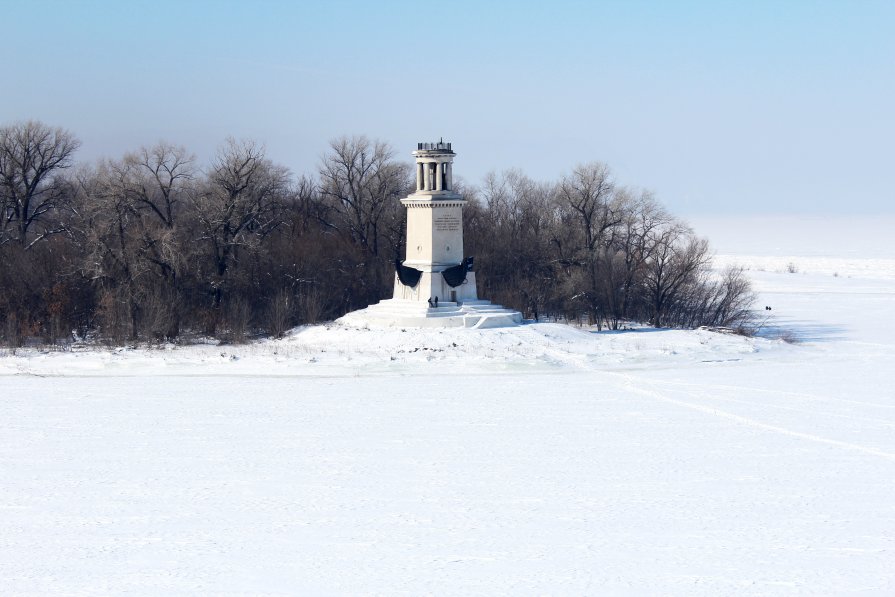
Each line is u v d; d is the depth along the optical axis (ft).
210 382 378.12
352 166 645.51
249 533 208.23
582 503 227.81
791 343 493.36
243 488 239.30
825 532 208.64
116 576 185.88
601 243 593.01
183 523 214.69
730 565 190.70
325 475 250.37
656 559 193.98
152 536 206.80
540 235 618.03
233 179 517.96
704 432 295.48
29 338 479.82
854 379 386.52
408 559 193.98
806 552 197.47
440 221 474.90
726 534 207.51
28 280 492.95
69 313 484.33
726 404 336.08
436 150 474.49
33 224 623.36
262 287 517.96
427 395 351.05
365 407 330.54
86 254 499.92
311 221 619.67
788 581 183.01
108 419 312.71
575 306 556.51
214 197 517.96
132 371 401.90
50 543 202.69
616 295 556.51
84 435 291.79
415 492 236.22
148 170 522.88
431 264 474.49
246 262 517.55
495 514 220.23
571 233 601.62
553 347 442.91
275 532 208.95
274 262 527.81
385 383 374.22
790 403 338.13
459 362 410.52
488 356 419.33
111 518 217.77
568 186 622.13
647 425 304.50
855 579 183.73
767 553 196.85
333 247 574.97
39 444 281.13
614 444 281.13
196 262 497.87
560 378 386.52
